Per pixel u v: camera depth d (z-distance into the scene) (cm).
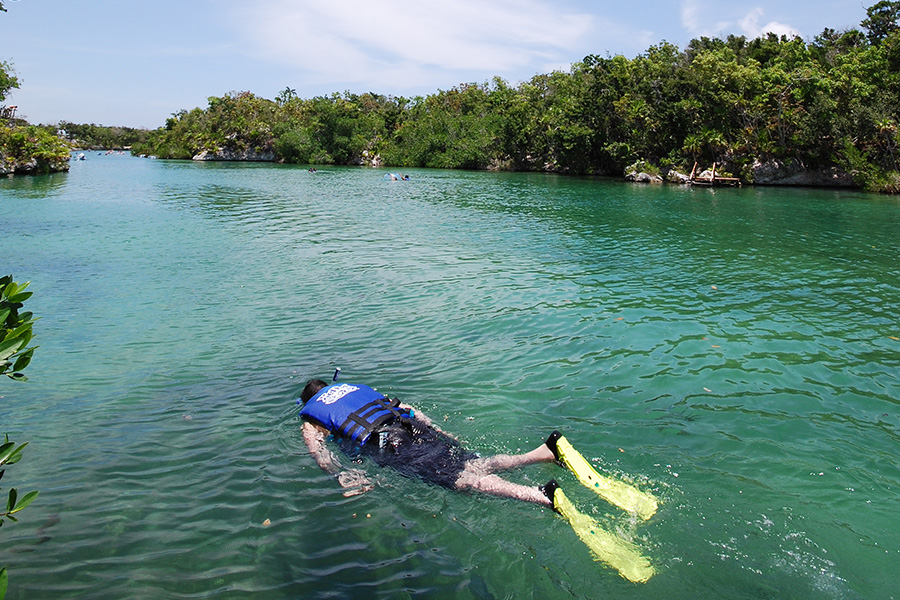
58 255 1446
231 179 4675
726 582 356
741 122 4906
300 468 500
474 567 376
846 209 2823
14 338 255
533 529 412
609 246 1667
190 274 1248
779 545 391
